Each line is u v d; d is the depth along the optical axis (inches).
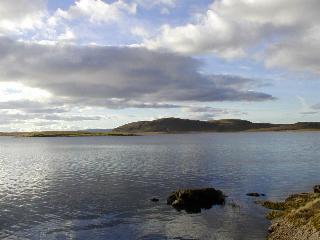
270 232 1626.5
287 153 6190.9
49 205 2199.8
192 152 6624.0
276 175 3440.0
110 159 5329.7
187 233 1652.3
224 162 4685.0
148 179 3235.7
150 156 5802.2
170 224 1791.3
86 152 6988.2
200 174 3531.0
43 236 1615.4
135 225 1774.1
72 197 2437.3
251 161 4803.2
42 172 3836.1
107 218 1902.1
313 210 1612.9
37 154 6683.1
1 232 1669.5
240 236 1606.8
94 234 1642.5
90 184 2982.3
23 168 4264.3
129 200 2330.2
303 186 2822.3
